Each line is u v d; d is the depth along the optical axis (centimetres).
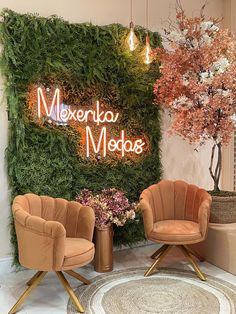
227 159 526
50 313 307
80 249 318
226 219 415
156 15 463
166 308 314
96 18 427
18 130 379
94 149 423
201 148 507
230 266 387
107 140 431
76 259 310
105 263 392
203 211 371
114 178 436
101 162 428
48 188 399
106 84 425
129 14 446
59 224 297
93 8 424
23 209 334
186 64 399
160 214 416
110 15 434
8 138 382
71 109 407
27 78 381
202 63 388
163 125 473
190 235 367
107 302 325
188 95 400
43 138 394
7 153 381
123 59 430
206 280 369
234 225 410
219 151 427
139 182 454
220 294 340
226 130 393
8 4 378
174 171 488
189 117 388
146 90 448
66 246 320
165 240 369
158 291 346
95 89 419
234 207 416
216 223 417
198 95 390
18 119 379
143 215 381
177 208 420
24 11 387
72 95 407
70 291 318
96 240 392
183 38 398
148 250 459
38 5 394
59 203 362
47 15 399
